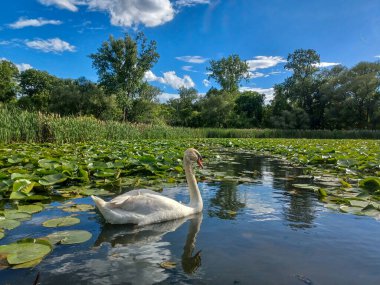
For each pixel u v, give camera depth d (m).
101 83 55.22
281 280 3.01
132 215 4.60
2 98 62.88
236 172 9.52
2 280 2.95
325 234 4.23
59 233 4.09
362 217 4.97
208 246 3.81
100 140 21.89
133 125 29.00
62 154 11.31
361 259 3.47
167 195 6.42
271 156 14.90
